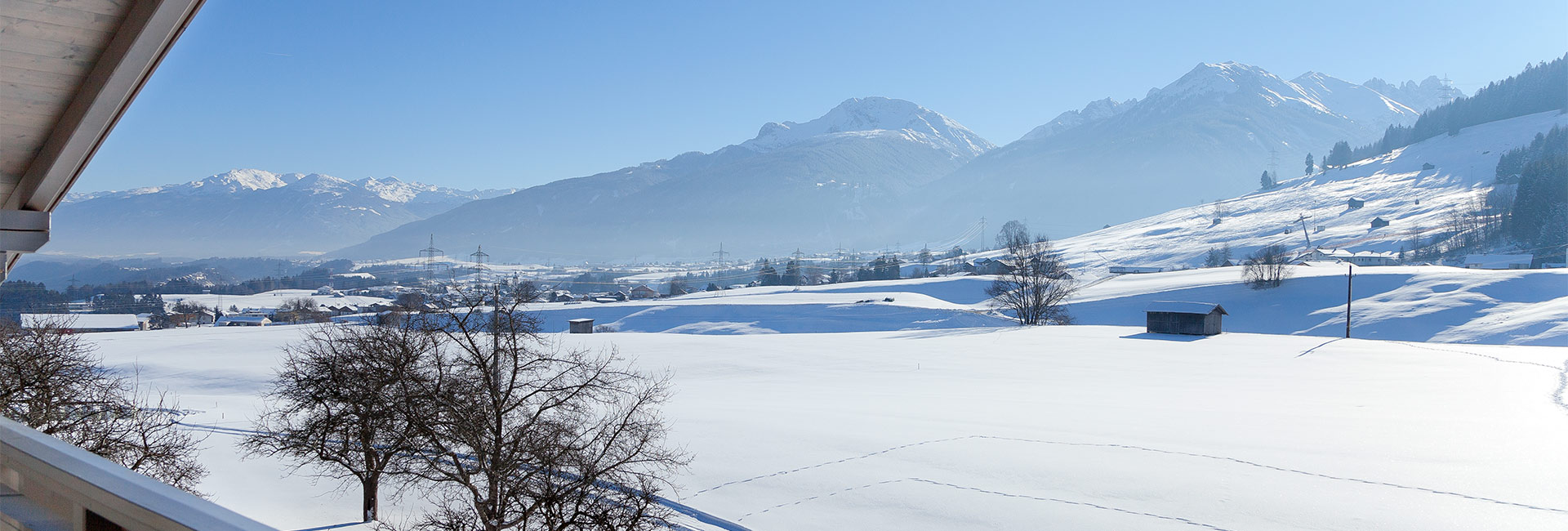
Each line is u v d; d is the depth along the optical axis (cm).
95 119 598
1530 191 19325
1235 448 2505
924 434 2797
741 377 5172
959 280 15662
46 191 666
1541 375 4534
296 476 2462
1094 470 2244
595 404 2789
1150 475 2181
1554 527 1686
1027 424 3022
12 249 670
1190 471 2220
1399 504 1869
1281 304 11006
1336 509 1848
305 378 1872
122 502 234
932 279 16850
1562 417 3081
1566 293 9600
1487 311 9425
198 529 202
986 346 6788
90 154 639
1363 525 1738
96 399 2105
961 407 3578
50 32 524
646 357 5991
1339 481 2077
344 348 1825
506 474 1544
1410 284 10944
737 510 1962
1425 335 9012
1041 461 2359
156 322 12788
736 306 12288
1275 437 2706
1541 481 2027
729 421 3044
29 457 287
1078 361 5706
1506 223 19988
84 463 259
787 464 2369
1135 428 2914
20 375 1975
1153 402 3762
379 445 1908
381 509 2109
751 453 2509
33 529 286
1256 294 11538
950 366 5550
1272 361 5497
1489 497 1903
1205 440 2652
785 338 7525
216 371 5306
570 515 1539
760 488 2136
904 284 15800
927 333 7912
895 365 5631
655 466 2291
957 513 1905
